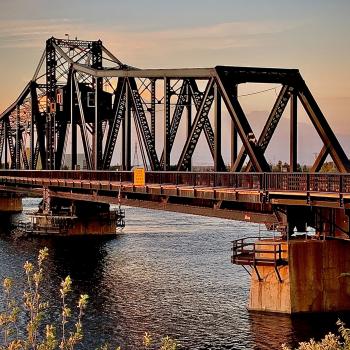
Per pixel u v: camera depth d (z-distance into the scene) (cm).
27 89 11888
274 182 4559
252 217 4903
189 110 5944
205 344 4078
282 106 5209
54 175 9175
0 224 11762
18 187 11569
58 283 5984
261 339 4141
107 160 7412
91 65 9444
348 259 4666
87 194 8231
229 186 4978
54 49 10131
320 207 4447
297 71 5216
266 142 5150
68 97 9550
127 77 6844
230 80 5159
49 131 10175
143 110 6512
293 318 4525
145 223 11694
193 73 5612
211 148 5744
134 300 5244
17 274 6391
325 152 5016
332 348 2325
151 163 6291
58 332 4378
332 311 4625
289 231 4659
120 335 4306
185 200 5850
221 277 6122
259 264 4606
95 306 5066
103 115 8856
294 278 4572
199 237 9344
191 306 4991
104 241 9081
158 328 4441
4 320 1931
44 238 9494
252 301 4716
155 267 6756
